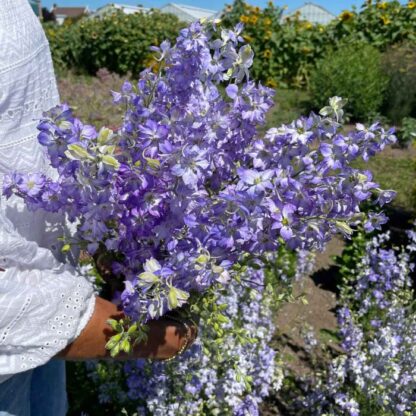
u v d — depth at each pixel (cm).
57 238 116
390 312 327
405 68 948
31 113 108
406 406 271
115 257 119
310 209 104
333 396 290
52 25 1522
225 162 113
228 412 250
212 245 96
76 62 1344
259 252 108
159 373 231
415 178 681
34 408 145
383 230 544
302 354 369
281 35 1174
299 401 308
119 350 107
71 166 92
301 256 416
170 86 114
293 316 413
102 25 1305
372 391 271
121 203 100
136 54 1305
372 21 1168
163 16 1405
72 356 107
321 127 107
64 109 93
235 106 112
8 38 101
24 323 95
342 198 107
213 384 249
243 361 251
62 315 99
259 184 95
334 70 959
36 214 113
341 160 107
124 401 266
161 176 97
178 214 98
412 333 308
